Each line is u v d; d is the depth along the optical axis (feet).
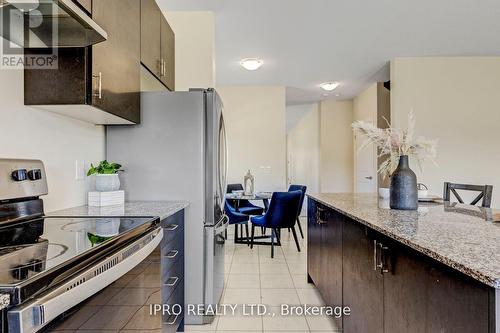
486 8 10.67
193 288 7.58
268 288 9.89
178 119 7.66
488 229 4.39
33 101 4.96
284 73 17.54
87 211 5.73
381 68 16.74
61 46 4.87
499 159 15.17
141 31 7.16
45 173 5.17
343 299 6.54
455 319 2.92
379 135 7.02
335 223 7.16
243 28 12.00
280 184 19.88
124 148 7.63
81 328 2.77
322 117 24.04
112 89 5.66
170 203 7.11
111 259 3.22
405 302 3.90
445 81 15.25
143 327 4.38
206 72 10.91
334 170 23.79
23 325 2.10
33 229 4.07
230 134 19.97
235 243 15.62
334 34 12.60
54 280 2.45
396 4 10.36
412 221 5.07
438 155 15.17
